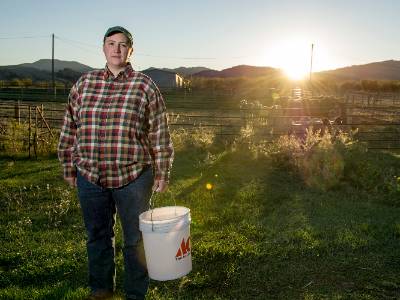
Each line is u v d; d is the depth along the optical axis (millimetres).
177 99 45375
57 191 8547
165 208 3740
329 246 5523
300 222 6555
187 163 12117
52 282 4543
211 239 5762
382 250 5418
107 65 3516
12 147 13570
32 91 45844
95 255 3744
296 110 24016
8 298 4109
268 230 6180
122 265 4820
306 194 8461
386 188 8477
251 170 10922
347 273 4770
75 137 3693
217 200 7980
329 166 8867
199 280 4516
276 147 12641
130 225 3586
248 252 5266
